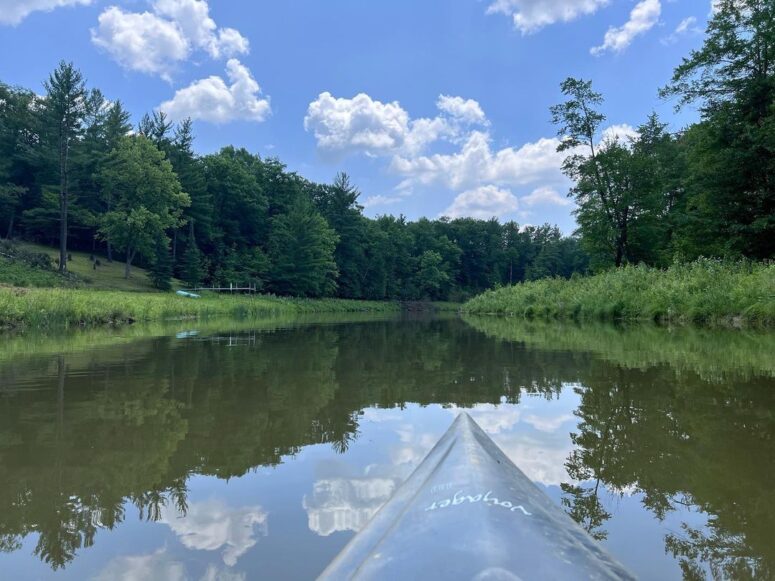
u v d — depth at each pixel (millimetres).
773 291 11477
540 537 1229
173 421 3793
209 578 1733
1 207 42812
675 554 1830
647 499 2312
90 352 7875
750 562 1765
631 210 24406
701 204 19109
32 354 7590
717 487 2428
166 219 38594
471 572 1026
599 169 24531
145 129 47219
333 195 63156
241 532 2078
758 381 4816
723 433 3234
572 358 6848
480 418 3824
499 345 9016
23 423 3705
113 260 45062
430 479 1688
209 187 51406
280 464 2898
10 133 44000
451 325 17562
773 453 2854
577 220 25547
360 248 63062
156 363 6680
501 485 1548
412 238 75875
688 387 4633
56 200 40719
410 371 6113
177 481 2633
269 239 53688
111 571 1779
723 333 9961
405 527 1312
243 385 5195
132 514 2254
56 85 35531
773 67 17938
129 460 2949
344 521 2172
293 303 44031
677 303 14016
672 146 27656
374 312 46375
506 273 91812
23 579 1734
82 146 43469
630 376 5289
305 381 5449
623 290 16797
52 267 33125
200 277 41375
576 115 24172
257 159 61344
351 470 2797
